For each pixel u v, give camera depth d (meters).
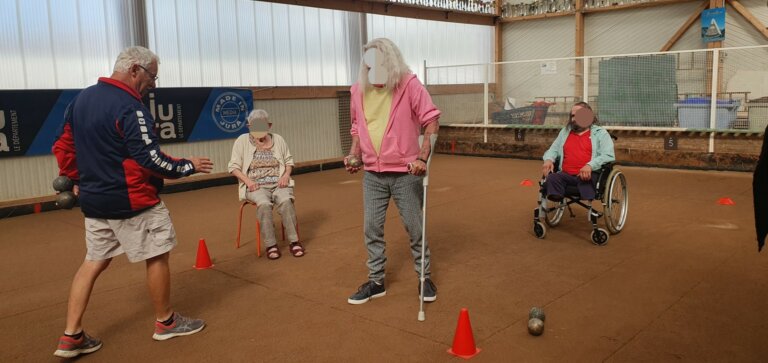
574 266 4.36
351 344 3.10
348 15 10.91
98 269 3.03
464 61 13.73
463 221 5.95
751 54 8.97
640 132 9.73
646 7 12.29
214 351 3.07
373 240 3.70
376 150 3.48
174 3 8.44
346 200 7.36
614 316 3.38
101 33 7.75
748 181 8.07
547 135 10.92
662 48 12.20
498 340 3.10
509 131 11.39
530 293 3.80
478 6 13.62
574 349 2.97
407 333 3.22
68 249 5.32
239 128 9.16
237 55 9.26
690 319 3.31
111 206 2.90
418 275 3.79
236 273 4.41
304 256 4.82
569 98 11.50
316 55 10.44
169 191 8.29
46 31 7.28
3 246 5.47
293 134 9.98
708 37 11.30
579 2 12.87
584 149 4.98
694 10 11.73
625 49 12.75
